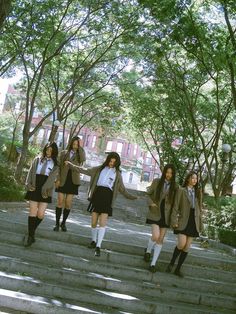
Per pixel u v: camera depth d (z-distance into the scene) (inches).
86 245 318.3
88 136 1948.8
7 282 251.0
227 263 326.0
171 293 269.6
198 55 586.2
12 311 229.6
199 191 290.2
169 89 824.9
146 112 960.9
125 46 778.8
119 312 240.7
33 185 294.8
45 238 321.7
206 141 1113.4
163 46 607.8
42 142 1814.7
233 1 454.6
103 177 295.9
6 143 1212.5
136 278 284.2
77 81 796.0
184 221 285.6
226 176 866.8
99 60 856.9
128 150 2014.0
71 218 504.7
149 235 455.5
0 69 726.5
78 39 728.3
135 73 916.0
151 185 290.2
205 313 252.2
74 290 250.5
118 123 1110.4
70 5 695.7
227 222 496.7
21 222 346.6
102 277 270.4
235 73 569.3
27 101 755.4
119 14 675.4
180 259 289.4
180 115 868.6
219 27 559.8
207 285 287.6
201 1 580.4
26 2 602.5
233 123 897.5
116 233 412.5
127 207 800.9
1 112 1588.3
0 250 293.9
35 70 784.9
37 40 658.2
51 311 230.8
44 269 269.3
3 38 658.8
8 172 569.6
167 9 478.9
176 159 882.8
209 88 911.0
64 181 328.8
